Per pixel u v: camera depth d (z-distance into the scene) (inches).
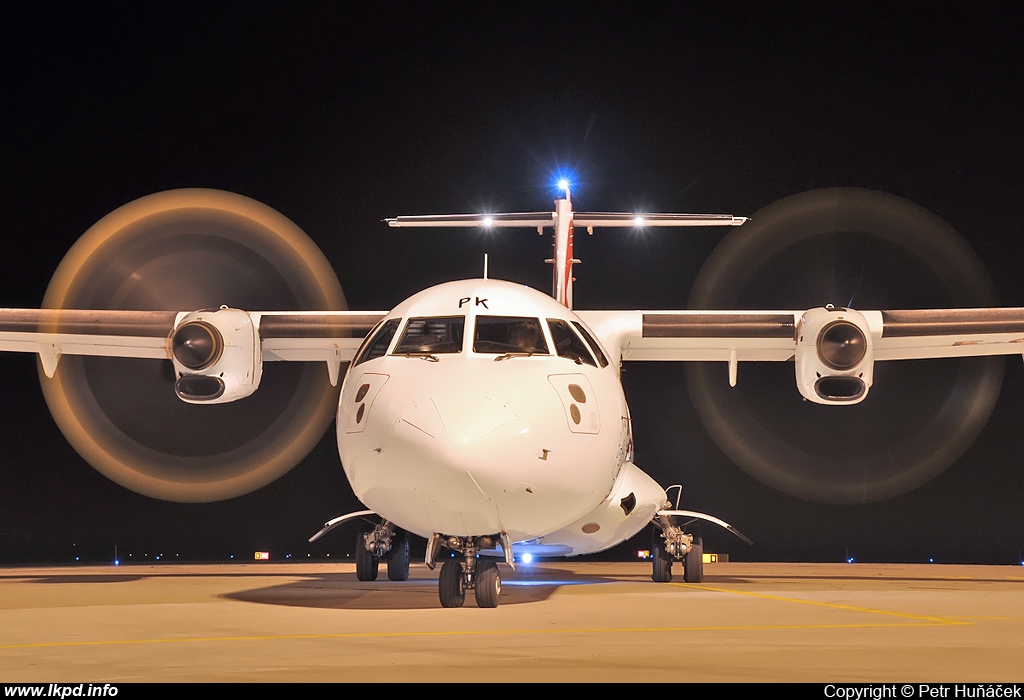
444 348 1296.8
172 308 2479.1
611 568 2554.1
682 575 2064.5
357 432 1241.4
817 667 788.6
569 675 750.5
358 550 1863.9
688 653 866.8
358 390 1280.8
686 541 1829.5
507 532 1252.5
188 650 883.4
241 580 1904.5
